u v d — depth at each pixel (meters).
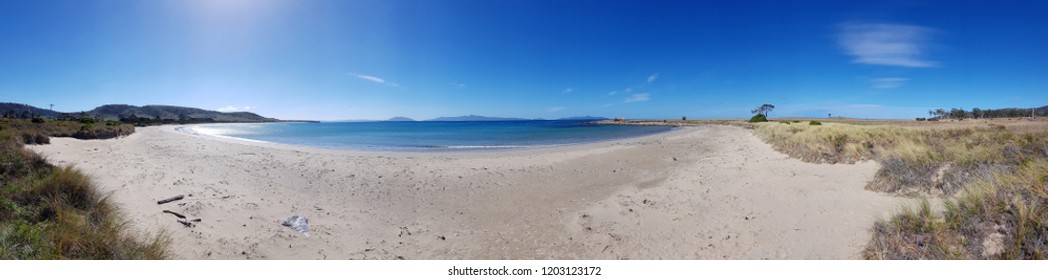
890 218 4.94
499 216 6.83
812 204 6.27
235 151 17.17
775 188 7.66
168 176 9.73
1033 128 12.09
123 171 10.19
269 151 17.27
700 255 4.82
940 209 4.93
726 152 14.91
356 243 5.53
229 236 5.42
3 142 10.84
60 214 4.68
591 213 6.71
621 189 8.74
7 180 6.66
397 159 14.00
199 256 4.66
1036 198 4.13
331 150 18.64
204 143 23.00
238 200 7.43
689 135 29.00
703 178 9.44
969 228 4.09
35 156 8.49
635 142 22.27
